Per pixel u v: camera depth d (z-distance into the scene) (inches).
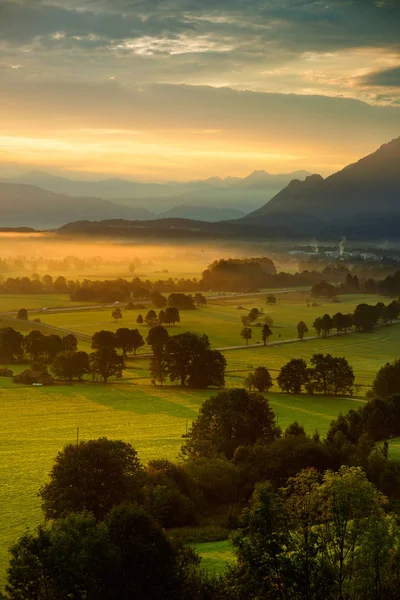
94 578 1737.2
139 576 1784.0
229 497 3048.7
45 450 4148.6
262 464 3250.5
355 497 1750.7
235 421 3804.1
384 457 3255.4
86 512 2069.4
